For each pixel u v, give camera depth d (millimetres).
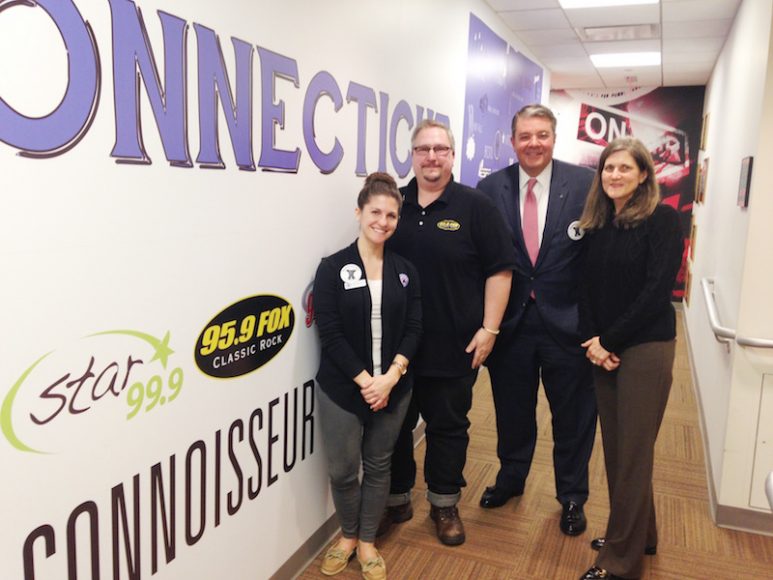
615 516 2062
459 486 2420
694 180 7621
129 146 1308
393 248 2248
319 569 2234
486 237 2191
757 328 2447
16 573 1180
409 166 2883
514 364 2525
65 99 1160
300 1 1878
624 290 1966
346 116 2225
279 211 1861
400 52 2693
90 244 1243
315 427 2211
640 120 7758
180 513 1588
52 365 1194
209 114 1530
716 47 5359
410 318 2123
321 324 2004
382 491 2180
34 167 1118
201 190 1528
